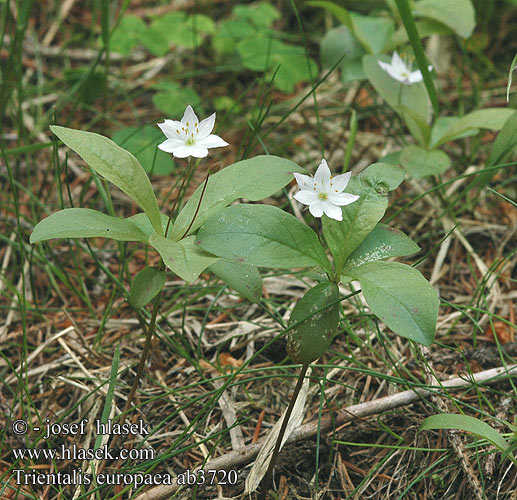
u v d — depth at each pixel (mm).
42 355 761
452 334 768
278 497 714
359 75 837
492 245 808
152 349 751
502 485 709
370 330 764
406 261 800
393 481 719
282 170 692
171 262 669
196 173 851
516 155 831
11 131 884
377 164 691
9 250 799
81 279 789
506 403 731
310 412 736
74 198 829
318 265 678
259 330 765
